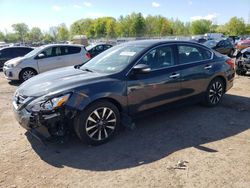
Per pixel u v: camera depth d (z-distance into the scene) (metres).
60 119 4.07
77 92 4.17
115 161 3.96
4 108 6.75
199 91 5.87
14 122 5.65
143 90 4.84
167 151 4.22
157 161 3.92
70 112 4.11
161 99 5.15
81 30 104.56
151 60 5.06
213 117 5.68
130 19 87.06
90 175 3.62
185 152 4.17
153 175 3.57
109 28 91.00
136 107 4.83
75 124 4.24
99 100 4.39
